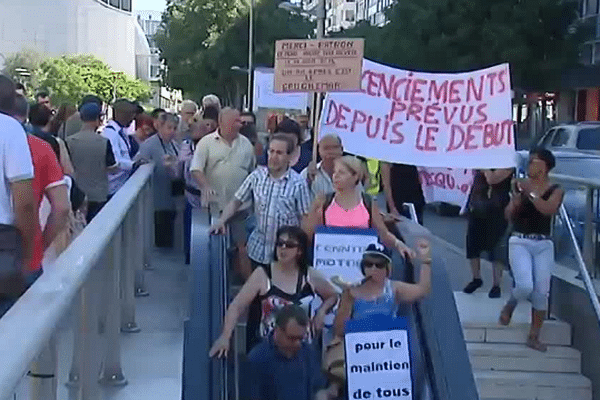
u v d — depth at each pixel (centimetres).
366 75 900
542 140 2192
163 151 1130
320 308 612
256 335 616
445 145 901
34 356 234
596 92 4144
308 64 851
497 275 985
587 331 827
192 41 6988
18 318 254
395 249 678
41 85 7950
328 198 651
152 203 1123
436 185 1141
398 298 618
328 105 902
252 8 6347
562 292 895
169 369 621
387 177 1003
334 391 596
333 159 722
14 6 9075
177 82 7200
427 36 3881
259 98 2095
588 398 818
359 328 571
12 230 460
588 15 4075
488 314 906
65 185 539
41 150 532
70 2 9231
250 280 602
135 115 1146
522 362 846
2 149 469
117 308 578
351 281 618
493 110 893
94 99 927
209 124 1047
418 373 620
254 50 6725
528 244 839
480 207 991
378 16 8731
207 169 875
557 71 3844
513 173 1004
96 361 453
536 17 3753
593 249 842
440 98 900
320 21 3084
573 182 876
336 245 628
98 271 451
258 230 705
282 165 697
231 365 599
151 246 1077
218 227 686
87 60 8738
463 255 1288
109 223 482
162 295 876
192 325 579
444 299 632
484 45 3766
